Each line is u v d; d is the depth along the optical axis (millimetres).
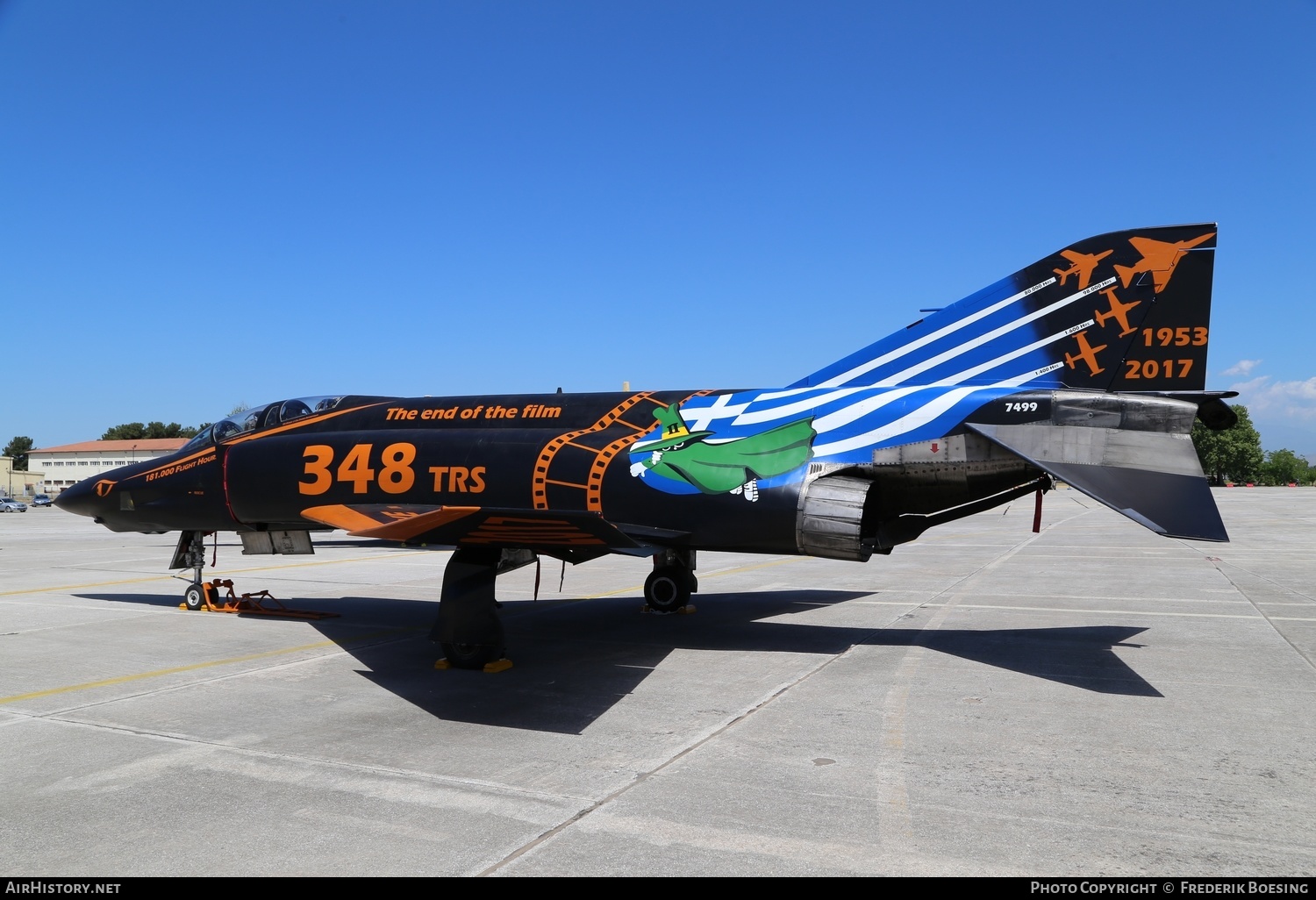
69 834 4066
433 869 3664
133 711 6352
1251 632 9273
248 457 10562
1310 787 4676
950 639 9109
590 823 4180
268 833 4062
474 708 6430
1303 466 126625
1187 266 8148
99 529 34125
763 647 8711
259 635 9547
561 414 9867
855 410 8734
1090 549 20516
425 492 9625
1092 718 6031
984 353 8906
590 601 12383
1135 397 7773
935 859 3770
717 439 8898
